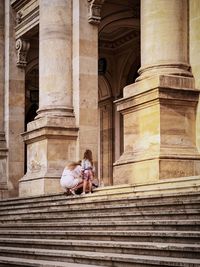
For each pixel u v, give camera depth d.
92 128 23.80
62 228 15.19
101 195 16.27
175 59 18.16
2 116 30.92
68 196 18.30
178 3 18.39
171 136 17.64
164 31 18.27
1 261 13.73
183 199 12.65
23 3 29.83
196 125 17.91
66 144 23.67
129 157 18.48
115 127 37.16
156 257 10.20
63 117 23.73
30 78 41.62
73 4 24.59
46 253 13.00
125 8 29.62
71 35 24.53
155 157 17.14
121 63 36.44
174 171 17.17
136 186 15.80
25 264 12.73
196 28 18.20
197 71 18.05
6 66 30.94
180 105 17.80
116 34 35.09
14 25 31.06
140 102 18.28
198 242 10.27
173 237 10.77
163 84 17.62
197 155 17.48
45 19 24.64
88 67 23.98
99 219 14.29
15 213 19.31
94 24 24.30
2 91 31.03
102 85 37.91
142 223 12.18
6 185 30.00
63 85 24.11
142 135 18.25
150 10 18.56
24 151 31.20
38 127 23.84
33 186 24.09
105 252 11.85
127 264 10.41
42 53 24.66
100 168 37.94
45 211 17.44
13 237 16.56
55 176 23.33
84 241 12.78
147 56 18.53
